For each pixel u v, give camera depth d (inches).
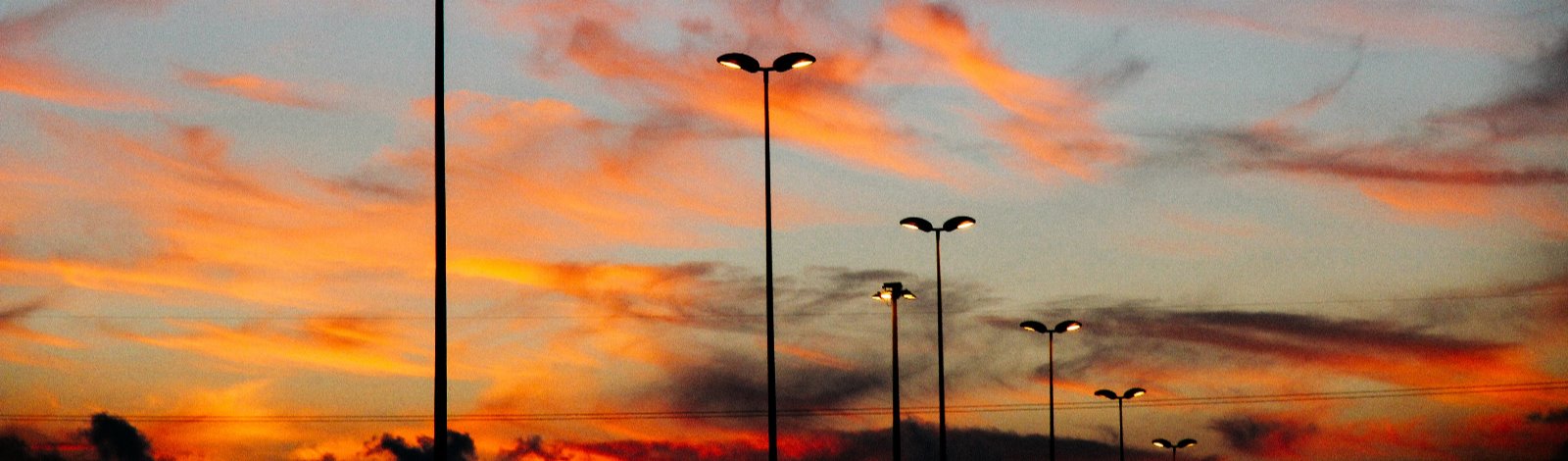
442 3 1140.5
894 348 2397.9
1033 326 2861.7
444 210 1103.6
